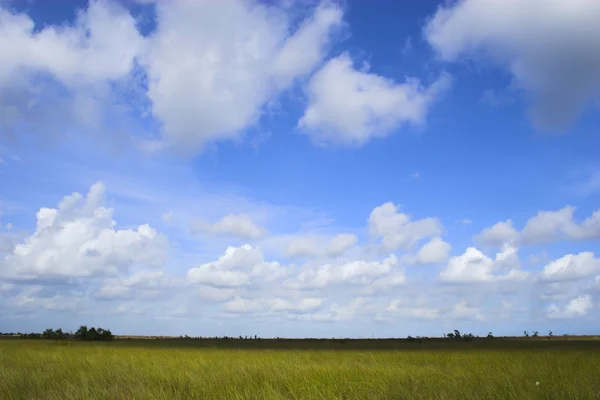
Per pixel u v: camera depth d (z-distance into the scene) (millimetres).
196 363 20125
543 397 11359
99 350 31500
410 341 99062
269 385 13641
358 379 14859
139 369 17766
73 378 15422
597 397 10883
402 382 14172
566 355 25125
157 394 12594
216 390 13320
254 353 33219
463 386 12648
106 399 12328
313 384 13406
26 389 13773
